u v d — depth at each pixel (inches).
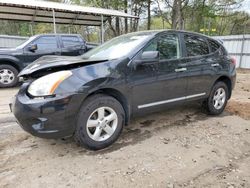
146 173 112.9
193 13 1041.5
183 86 166.6
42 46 337.7
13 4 443.2
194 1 1007.6
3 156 128.6
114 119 135.9
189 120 183.3
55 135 118.3
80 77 122.0
